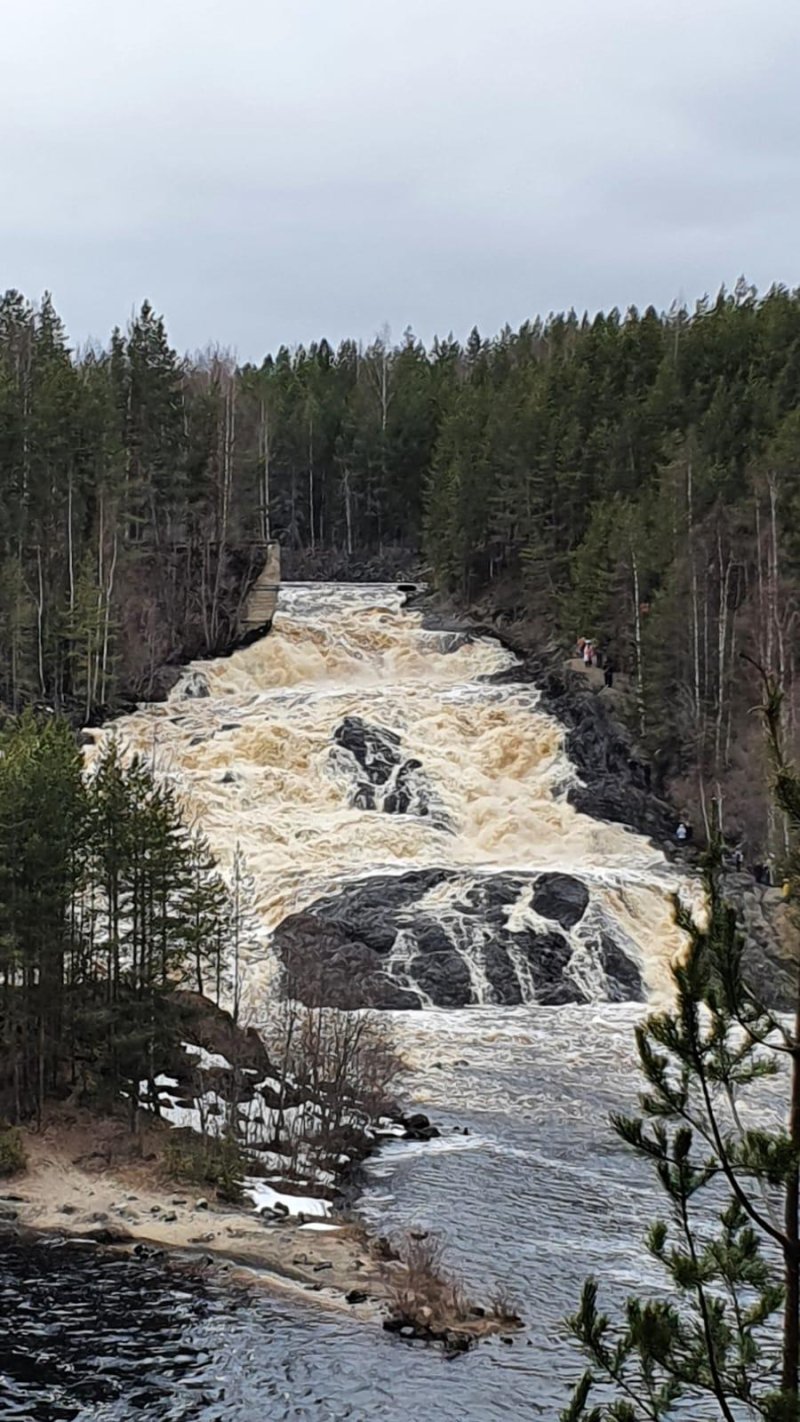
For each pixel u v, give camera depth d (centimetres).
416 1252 2998
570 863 6425
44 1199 3378
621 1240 3103
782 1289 1272
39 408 8275
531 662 8425
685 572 7562
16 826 3816
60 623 8050
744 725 7094
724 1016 1245
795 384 9256
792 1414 1132
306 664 8756
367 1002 5141
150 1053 3909
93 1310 2734
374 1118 3928
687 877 6216
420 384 12300
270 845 6378
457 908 5750
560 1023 5047
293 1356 2538
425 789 6975
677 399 9244
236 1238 3142
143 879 3997
